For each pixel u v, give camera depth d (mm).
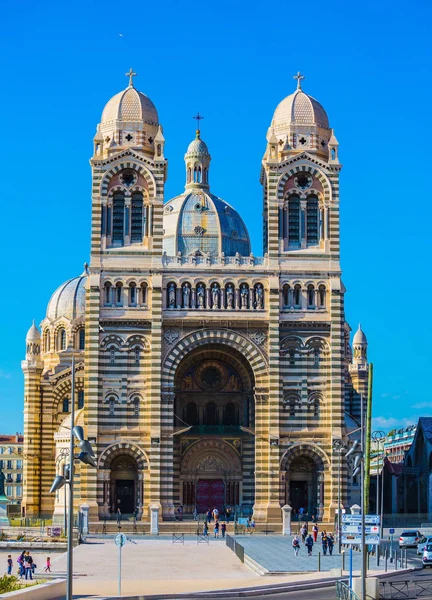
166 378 141500
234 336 142500
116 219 144625
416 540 122938
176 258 144250
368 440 84188
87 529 135875
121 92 149875
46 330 184500
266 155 153250
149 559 108688
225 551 116812
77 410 172125
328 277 144000
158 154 145875
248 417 149500
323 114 150250
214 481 150000
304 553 112938
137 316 141875
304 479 143000
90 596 81562
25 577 95312
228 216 168625
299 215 145875
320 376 142250
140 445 140000
